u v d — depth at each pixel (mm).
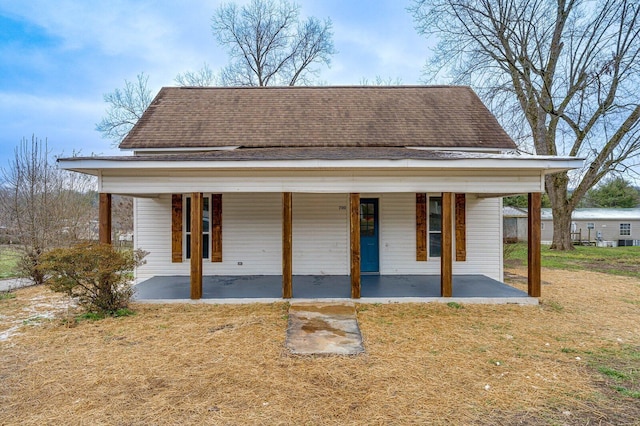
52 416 3203
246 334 5328
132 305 6941
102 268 6223
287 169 6961
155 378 3924
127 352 4660
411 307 6812
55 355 4566
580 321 6105
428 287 8125
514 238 24266
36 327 5719
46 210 10867
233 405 3383
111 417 3188
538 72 16172
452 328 5668
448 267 7203
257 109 11055
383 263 9672
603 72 15102
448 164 6555
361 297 7227
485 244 9688
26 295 8445
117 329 5574
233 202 9680
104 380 3879
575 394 3613
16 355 4574
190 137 9531
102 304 6324
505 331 5551
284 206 7133
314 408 3330
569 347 4898
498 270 9688
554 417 3205
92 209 14180
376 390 3666
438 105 11297
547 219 29062
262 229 9711
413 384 3797
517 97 16703
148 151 9305
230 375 3992
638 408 3365
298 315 6219
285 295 7199
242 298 7172
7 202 10781
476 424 3088
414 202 9695
